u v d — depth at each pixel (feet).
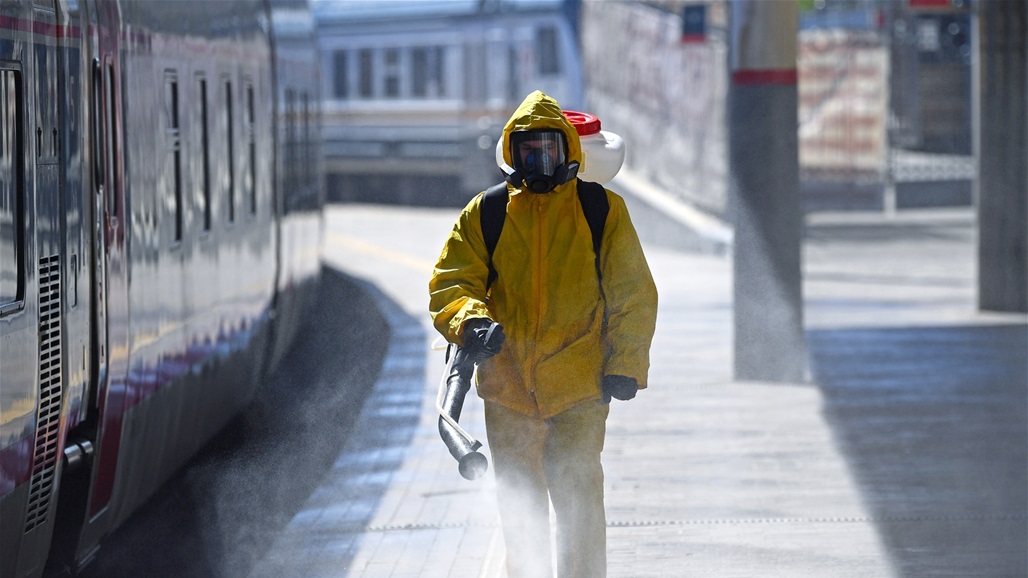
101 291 51.24
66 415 47.29
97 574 57.77
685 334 120.98
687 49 218.38
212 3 78.23
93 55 51.31
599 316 41.11
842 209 260.21
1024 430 80.12
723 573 53.16
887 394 91.86
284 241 111.24
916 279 169.37
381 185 310.86
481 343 38.47
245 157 89.51
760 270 96.89
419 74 294.87
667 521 60.80
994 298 135.44
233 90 85.25
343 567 55.67
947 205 271.49
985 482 67.67
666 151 224.53
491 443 42.60
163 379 63.00
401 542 59.21
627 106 234.38
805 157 259.39
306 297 134.21
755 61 96.02
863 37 256.73
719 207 212.23
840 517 61.36
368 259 202.49
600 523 41.65
